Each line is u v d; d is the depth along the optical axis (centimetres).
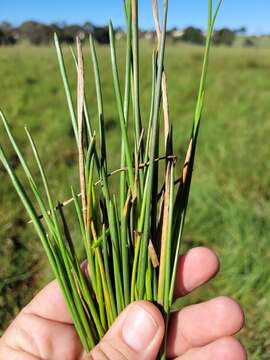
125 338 11
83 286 11
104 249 11
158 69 9
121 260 11
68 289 11
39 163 10
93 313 11
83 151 10
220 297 13
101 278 11
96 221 11
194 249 14
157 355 11
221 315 13
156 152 10
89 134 10
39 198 10
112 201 11
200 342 13
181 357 13
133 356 11
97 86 10
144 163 10
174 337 14
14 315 25
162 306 11
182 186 11
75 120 10
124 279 11
